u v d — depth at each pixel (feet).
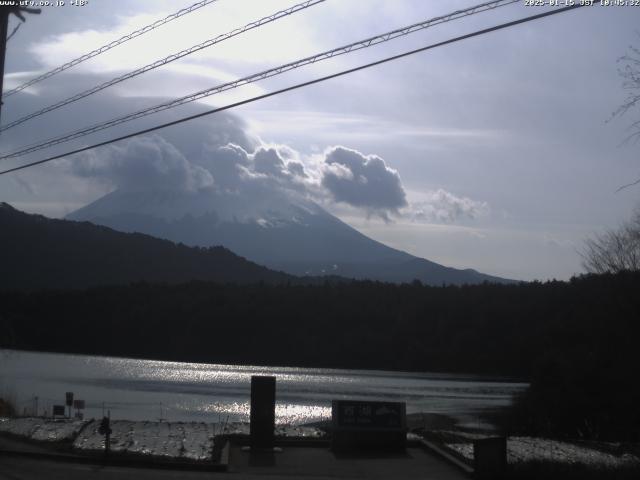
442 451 68.80
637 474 58.90
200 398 222.89
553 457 70.13
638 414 118.11
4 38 74.38
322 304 426.10
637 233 128.36
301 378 323.16
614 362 125.29
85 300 465.06
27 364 338.13
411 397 244.22
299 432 83.41
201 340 424.46
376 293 428.15
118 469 59.77
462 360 350.02
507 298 357.20
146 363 383.65
